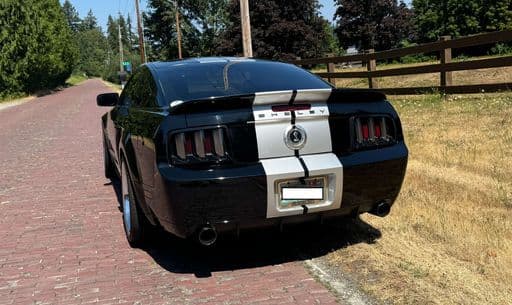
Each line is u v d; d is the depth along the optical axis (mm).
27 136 15109
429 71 11281
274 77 4555
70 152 11219
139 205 4438
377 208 4090
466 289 3400
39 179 8273
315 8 59469
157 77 4602
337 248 4312
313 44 58000
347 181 3803
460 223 4445
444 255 3945
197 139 3596
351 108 3910
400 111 10227
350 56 14555
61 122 19500
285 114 3705
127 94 5648
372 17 61812
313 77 4758
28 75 50219
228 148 3617
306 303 3430
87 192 7129
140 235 4594
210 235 3686
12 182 8148
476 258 3824
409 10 61281
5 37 46625
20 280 4109
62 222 5703
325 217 3916
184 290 3764
